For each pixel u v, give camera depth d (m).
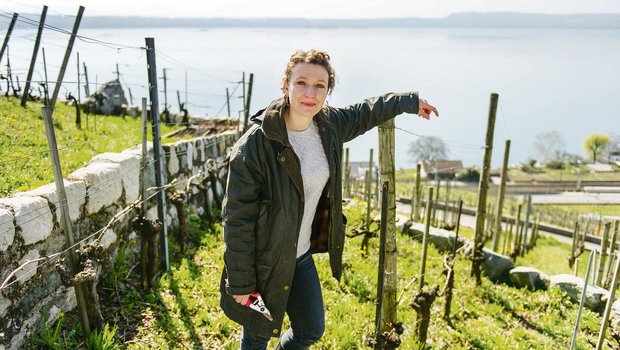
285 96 2.92
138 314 5.03
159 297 5.48
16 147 7.68
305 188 3.01
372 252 8.73
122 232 6.21
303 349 3.37
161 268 6.23
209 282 6.04
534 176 94.56
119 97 18.42
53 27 5.45
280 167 2.88
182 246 6.98
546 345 6.65
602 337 5.60
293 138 2.98
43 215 4.48
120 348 4.41
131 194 6.49
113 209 5.96
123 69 88.88
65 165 7.12
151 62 5.87
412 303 5.50
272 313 3.18
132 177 6.55
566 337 7.03
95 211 5.50
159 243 6.16
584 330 7.41
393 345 4.25
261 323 3.22
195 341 4.76
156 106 6.00
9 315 3.99
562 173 94.19
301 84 2.78
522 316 7.76
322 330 3.31
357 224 10.20
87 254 4.29
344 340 5.16
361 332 5.51
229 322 5.11
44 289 4.48
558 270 17.48
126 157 6.53
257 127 2.87
